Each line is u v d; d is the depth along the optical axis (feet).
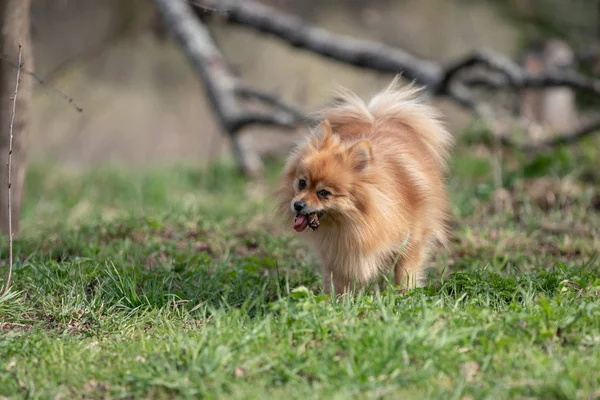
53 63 108.06
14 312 27.71
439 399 20.75
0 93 39.55
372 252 28.53
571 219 41.27
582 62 80.79
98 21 109.19
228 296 29.76
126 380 22.48
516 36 104.27
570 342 23.48
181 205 46.75
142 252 35.78
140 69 114.52
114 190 60.85
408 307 25.77
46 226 43.75
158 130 112.98
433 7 110.83
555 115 75.25
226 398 21.07
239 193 57.00
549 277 29.07
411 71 59.21
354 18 111.45
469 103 60.34
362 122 32.76
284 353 23.02
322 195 28.02
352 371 21.81
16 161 40.32
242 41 108.99
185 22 65.31
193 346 23.47
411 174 29.96
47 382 22.71
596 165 54.54
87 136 109.29
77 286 29.76
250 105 96.43
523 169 51.47
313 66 104.42
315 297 26.11
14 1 38.83
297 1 110.32
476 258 35.17
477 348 23.17
